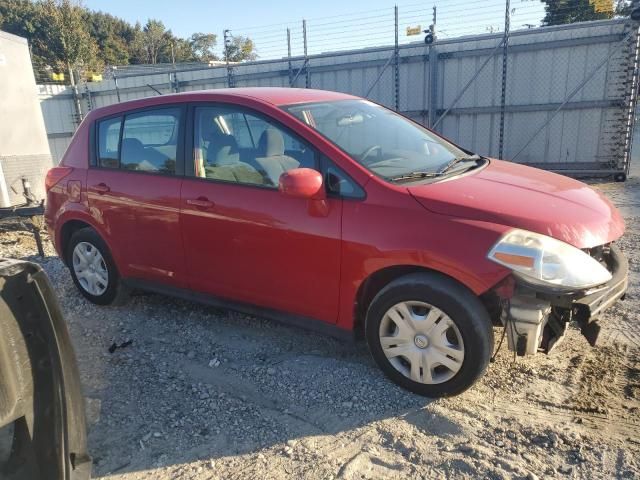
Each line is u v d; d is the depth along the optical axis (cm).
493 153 1267
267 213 353
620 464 258
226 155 382
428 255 299
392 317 321
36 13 4894
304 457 276
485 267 285
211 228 381
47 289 195
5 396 175
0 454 181
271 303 370
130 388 346
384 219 314
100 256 471
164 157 416
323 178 339
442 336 305
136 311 472
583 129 1167
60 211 486
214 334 420
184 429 303
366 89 1354
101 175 454
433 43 1231
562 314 295
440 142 429
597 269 291
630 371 338
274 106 369
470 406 310
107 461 279
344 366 360
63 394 197
